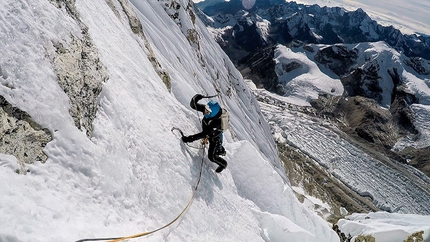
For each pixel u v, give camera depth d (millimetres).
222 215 7852
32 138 4301
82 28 6609
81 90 5441
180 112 8828
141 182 5719
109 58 7488
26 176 3965
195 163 7887
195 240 6121
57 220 3803
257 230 9203
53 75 4957
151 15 28281
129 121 6301
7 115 4137
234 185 9781
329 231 12914
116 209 4902
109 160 5227
